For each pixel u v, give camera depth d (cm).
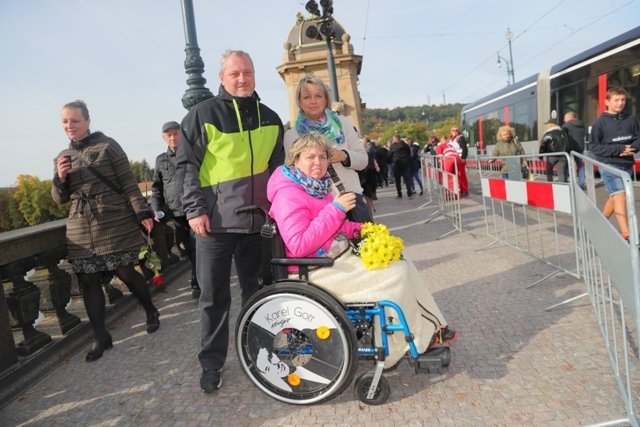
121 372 322
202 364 285
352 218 315
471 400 244
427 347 246
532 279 429
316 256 242
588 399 233
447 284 442
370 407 248
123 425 254
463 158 1085
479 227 716
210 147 269
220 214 273
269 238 264
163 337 381
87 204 341
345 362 232
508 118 1520
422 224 799
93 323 354
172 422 252
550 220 709
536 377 259
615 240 211
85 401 286
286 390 249
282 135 297
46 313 374
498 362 280
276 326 242
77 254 342
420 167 1405
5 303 311
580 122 925
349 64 1417
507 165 541
